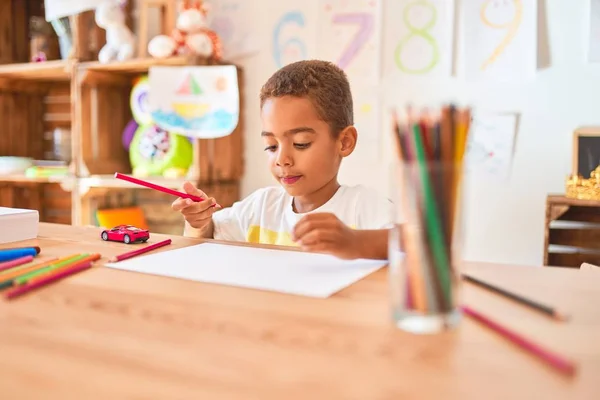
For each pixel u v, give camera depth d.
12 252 0.67
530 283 0.57
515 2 1.69
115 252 0.72
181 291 0.53
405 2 1.79
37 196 2.44
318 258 0.69
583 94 1.66
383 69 1.82
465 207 0.43
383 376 0.33
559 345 0.39
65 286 0.55
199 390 0.32
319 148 1.00
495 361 0.36
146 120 2.01
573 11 1.65
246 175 2.05
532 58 1.68
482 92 1.74
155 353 0.37
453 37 1.75
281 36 1.95
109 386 0.32
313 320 0.44
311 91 0.99
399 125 0.42
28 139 2.40
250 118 2.02
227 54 2.03
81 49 2.01
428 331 0.41
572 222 1.66
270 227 1.12
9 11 2.34
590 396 0.31
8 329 0.42
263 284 0.55
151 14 2.15
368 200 1.07
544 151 1.70
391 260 0.44
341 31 1.86
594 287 0.56
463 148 0.41
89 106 2.05
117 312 0.46
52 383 0.33
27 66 2.08
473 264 0.68
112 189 2.07
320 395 0.31
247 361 0.36
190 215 0.92
